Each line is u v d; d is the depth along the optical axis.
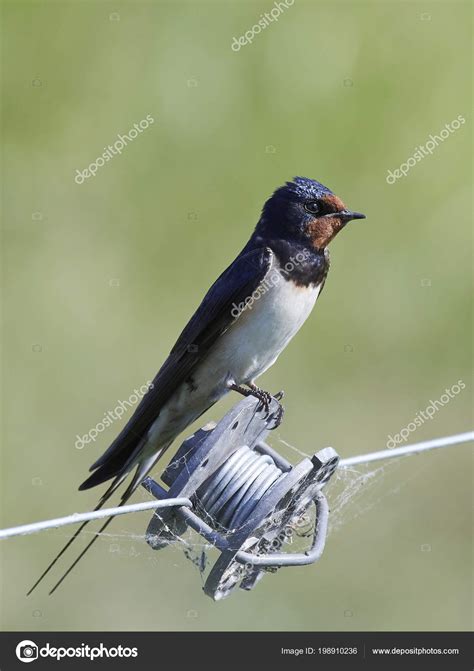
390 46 14.95
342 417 14.11
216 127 14.55
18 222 14.45
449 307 14.69
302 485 6.59
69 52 14.87
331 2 15.09
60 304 14.09
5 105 14.71
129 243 14.30
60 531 12.26
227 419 6.68
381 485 13.52
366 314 14.55
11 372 13.72
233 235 14.20
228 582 6.71
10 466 13.09
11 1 14.84
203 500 6.75
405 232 14.68
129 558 11.94
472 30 15.03
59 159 14.60
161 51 14.87
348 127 14.66
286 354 14.30
